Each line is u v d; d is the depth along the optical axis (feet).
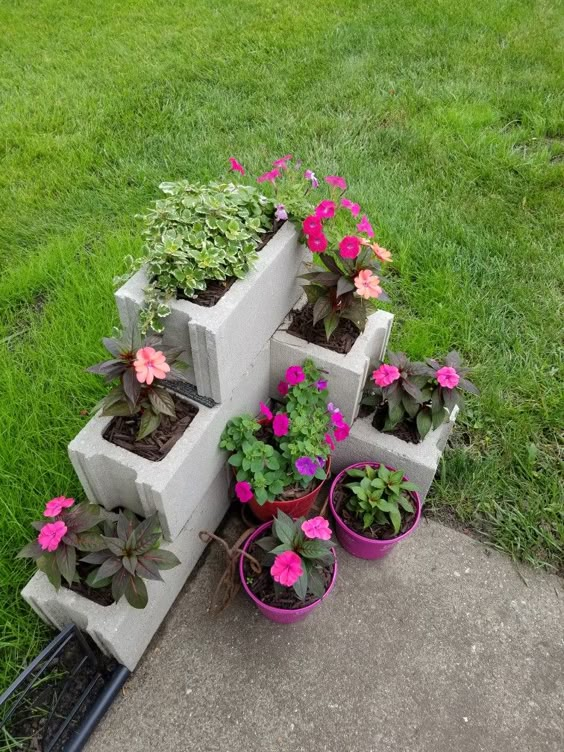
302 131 13.29
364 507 6.77
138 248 10.12
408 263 10.28
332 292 7.02
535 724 6.22
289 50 15.84
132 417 6.18
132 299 6.08
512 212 11.43
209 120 13.56
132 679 6.42
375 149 12.84
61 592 5.95
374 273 7.14
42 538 5.36
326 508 7.66
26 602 6.39
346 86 14.65
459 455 8.05
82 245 10.40
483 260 10.49
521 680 6.52
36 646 6.32
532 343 9.36
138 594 5.58
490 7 17.53
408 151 12.73
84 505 5.70
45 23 17.08
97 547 5.50
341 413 7.56
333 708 6.29
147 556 5.68
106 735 6.07
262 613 6.88
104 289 9.44
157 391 5.83
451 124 13.38
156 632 6.77
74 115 13.61
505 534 7.51
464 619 6.94
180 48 15.94
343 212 10.84
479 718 6.25
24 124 13.25
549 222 11.14
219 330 5.81
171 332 6.26
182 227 6.38
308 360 7.22
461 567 7.34
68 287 9.57
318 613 6.95
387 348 9.09
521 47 15.93
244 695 6.35
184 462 5.93
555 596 7.13
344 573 7.26
